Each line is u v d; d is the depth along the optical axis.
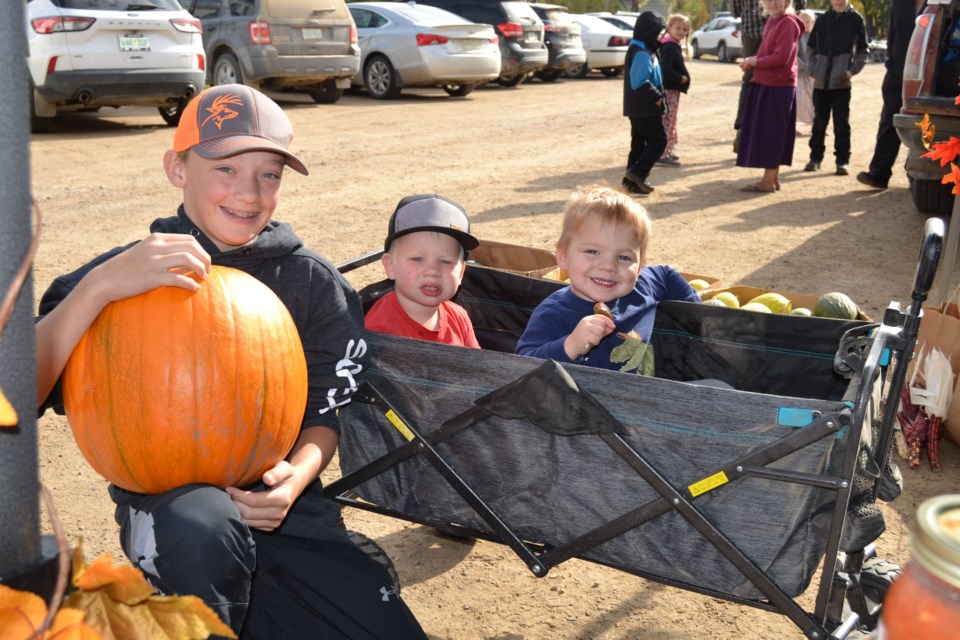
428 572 3.58
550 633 3.22
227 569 2.17
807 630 2.47
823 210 9.62
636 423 2.54
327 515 2.75
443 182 10.77
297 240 2.75
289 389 2.31
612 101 19.42
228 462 2.24
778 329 3.34
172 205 9.09
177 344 2.15
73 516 3.82
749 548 2.52
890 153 10.45
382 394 2.91
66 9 12.03
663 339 3.60
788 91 10.10
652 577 2.72
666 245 8.16
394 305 3.52
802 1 14.05
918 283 2.56
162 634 1.40
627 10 53.56
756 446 2.42
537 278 3.93
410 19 18.44
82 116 14.90
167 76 12.77
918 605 0.89
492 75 19.19
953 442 4.54
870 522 2.58
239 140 2.52
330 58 16.44
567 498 2.75
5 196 1.35
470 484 2.88
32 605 1.25
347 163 11.77
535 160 12.45
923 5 9.62
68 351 2.13
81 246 7.59
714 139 14.99
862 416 2.30
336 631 2.60
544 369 2.56
